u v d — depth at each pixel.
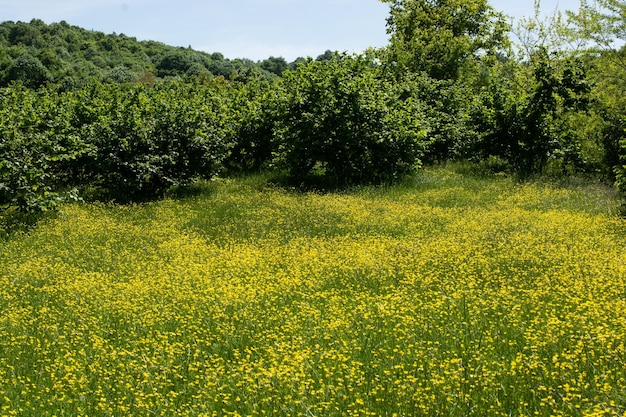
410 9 43.81
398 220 13.66
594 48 23.19
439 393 4.95
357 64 23.17
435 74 36.81
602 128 19.33
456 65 37.16
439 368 5.45
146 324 7.28
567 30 25.27
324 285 8.82
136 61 138.88
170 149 18.33
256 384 5.34
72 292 8.59
